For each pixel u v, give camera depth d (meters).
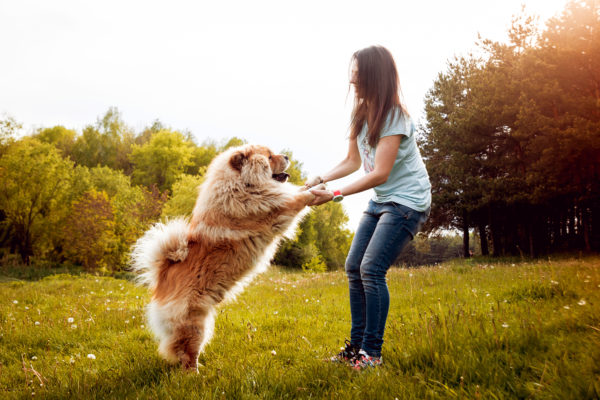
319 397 2.27
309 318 5.02
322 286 8.67
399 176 3.00
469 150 22.03
